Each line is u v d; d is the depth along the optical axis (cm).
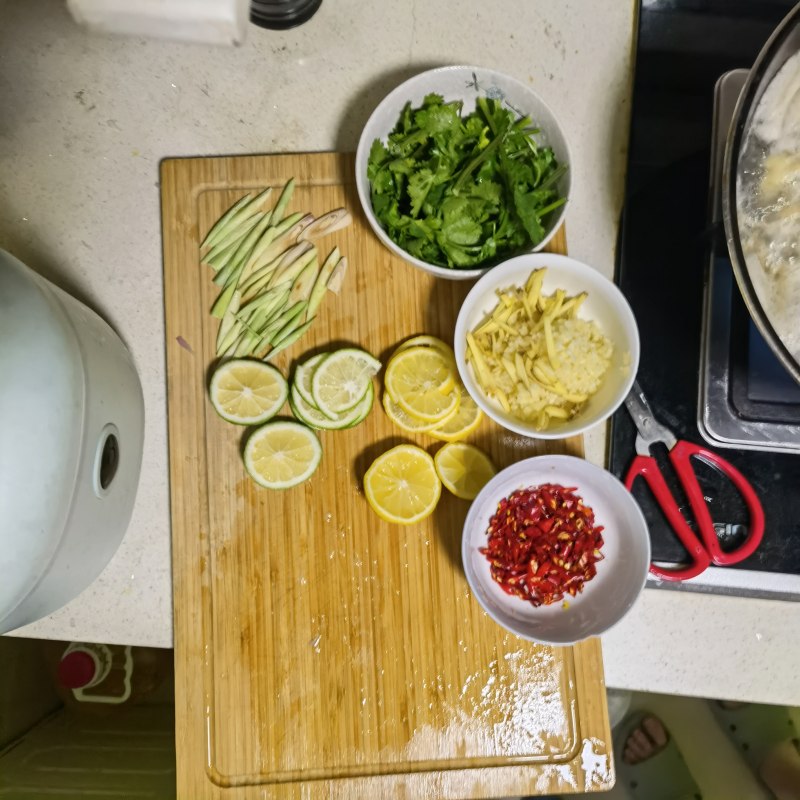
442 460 83
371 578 82
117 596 83
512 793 80
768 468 83
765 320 61
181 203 86
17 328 56
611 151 90
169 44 89
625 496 77
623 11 92
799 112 68
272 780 79
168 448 83
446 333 86
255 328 85
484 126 82
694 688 83
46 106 89
